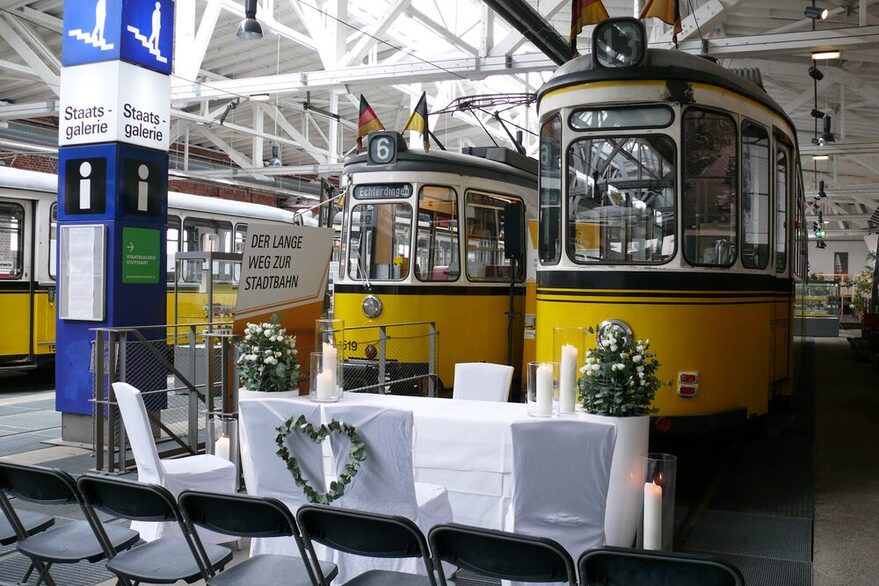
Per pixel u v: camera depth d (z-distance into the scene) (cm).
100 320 790
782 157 820
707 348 677
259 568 371
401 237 960
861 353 1816
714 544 541
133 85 798
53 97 1975
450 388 968
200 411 915
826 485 705
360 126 1096
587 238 696
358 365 929
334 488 423
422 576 361
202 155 2794
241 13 1379
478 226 1017
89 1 795
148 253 819
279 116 2105
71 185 809
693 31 1241
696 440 863
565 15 1504
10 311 1217
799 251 1173
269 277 681
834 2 1394
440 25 1416
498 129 2462
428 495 473
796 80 1888
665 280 671
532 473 409
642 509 480
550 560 323
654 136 682
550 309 710
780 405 919
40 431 897
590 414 493
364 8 1599
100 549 394
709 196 691
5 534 421
